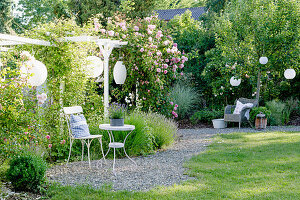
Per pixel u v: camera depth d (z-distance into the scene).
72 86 6.76
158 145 6.69
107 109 6.96
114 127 4.97
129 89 9.22
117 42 7.62
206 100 12.38
